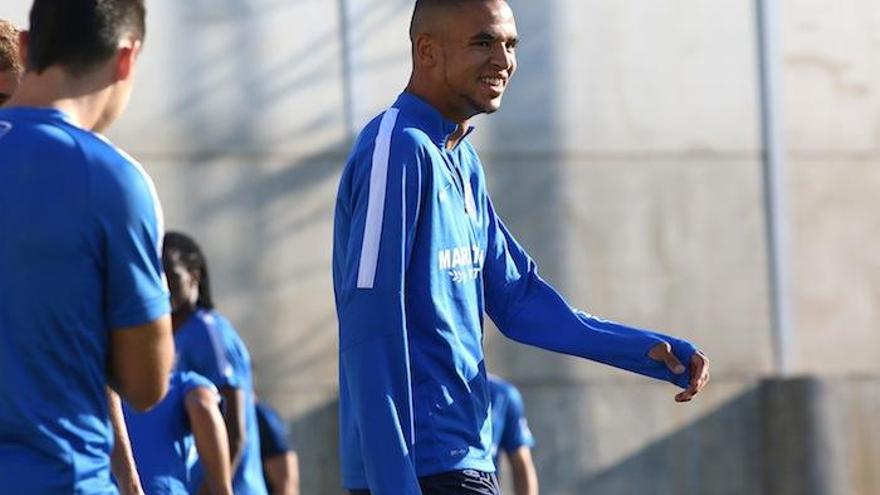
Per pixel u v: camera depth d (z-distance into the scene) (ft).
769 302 122.11
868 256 123.65
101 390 39.17
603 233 119.75
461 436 48.37
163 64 113.70
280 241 115.03
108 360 39.58
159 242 39.47
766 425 121.08
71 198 38.37
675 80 121.19
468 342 48.91
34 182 38.42
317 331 115.44
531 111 118.93
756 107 122.42
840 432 119.55
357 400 46.21
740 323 121.60
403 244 46.57
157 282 39.32
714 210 121.60
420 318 47.75
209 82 114.42
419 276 47.57
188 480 67.92
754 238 122.01
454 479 48.06
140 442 66.90
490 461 49.62
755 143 122.31
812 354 122.83
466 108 48.55
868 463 119.75
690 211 121.19
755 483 120.98
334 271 48.80
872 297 123.44
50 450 38.24
